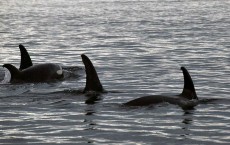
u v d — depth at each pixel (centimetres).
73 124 2675
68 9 17088
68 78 4241
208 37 7625
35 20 12169
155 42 7088
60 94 3466
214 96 3419
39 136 2458
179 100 3064
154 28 9519
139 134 2466
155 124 2647
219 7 17062
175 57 5528
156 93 3556
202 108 2992
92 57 5656
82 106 3095
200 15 13125
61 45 6906
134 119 2752
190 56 5588
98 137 2428
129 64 5056
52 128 2600
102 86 3681
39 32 9019
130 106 3027
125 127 2598
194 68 4734
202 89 3691
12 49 6506
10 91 3666
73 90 3569
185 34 8206
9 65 4072
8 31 9231
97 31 9075
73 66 4966
